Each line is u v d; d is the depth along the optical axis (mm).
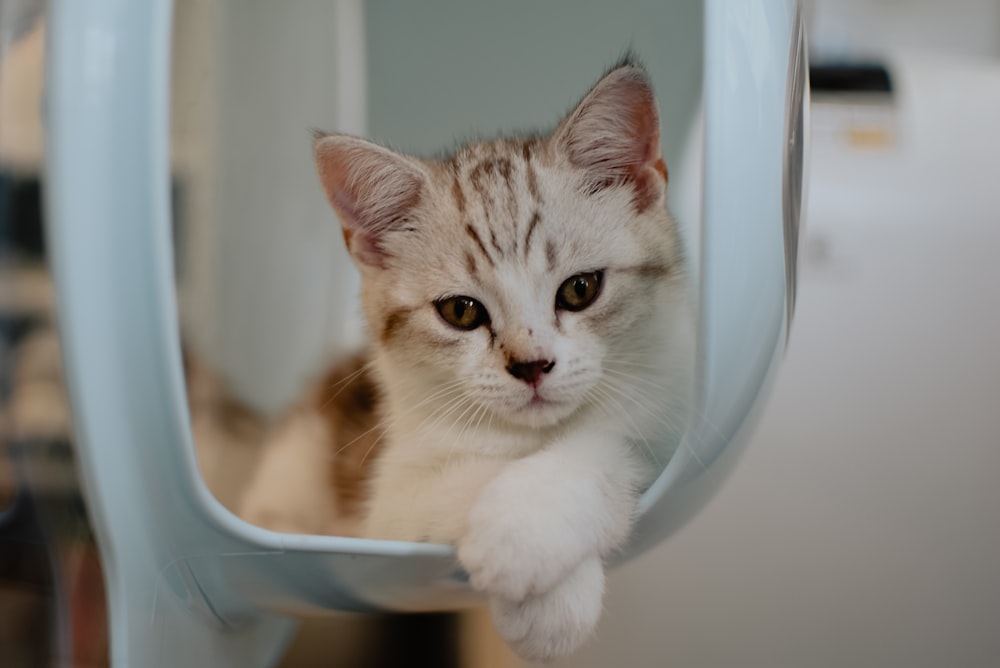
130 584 247
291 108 352
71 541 243
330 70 356
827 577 428
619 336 326
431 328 332
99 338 232
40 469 240
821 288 428
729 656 429
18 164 237
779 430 430
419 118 357
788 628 429
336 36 354
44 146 228
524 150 338
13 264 237
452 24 343
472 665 406
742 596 430
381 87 356
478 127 352
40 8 239
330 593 278
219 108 310
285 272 361
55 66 226
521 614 272
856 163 429
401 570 269
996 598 422
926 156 431
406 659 404
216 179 312
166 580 259
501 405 319
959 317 425
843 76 442
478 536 268
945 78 443
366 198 334
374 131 360
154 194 230
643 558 432
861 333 428
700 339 257
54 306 229
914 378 427
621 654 428
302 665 395
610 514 281
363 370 365
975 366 424
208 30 301
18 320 237
